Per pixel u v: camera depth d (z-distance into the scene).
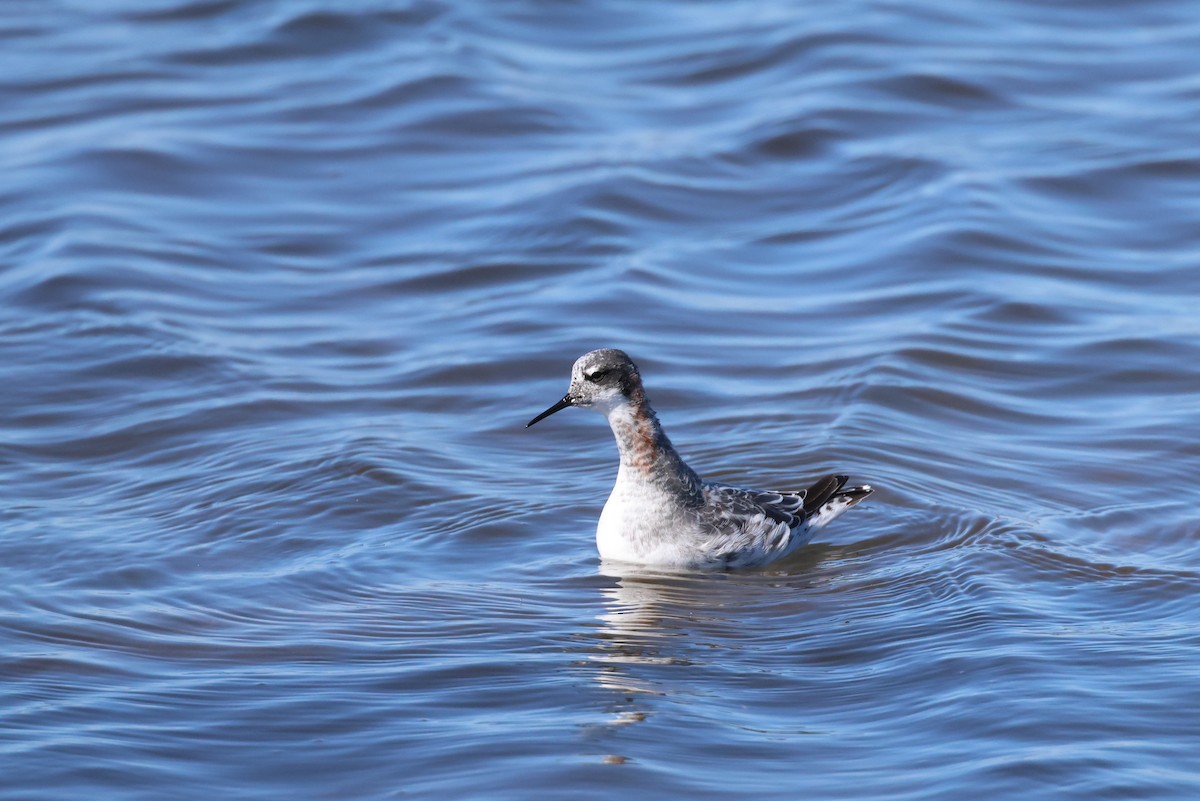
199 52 27.86
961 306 19.55
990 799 9.54
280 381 17.78
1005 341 18.70
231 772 10.09
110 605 12.82
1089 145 23.84
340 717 10.87
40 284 20.00
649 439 13.74
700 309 19.70
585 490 15.46
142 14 29.55
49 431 16.58
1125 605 12.68
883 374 17.73
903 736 10.45
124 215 22.17
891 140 24.20
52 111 25.53
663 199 22.55
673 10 29.50
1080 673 11.30
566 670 11.66
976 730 10.46
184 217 22.30
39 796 9.73
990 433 16.58
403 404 17.44
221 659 11.88
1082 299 19.70
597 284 20.31
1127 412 16.95
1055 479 15.40
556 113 25.39
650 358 18.44
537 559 14.02
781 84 26.22
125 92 26.27
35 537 14.08
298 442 16.30
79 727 10.68
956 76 25.94
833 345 18.67
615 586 13.42
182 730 10.67
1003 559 13.64
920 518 14.70
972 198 21.97
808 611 12.85
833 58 26.89
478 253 21.27
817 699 11.09
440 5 29.22
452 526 14.59
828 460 15.88
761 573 13.78
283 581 13.38
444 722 10.78
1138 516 14.52
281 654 11.97
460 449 16.38
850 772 9.95
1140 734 10.34
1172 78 26.17
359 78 26.66
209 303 19.88
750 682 11.42
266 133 24.86
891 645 12.02
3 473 15.57
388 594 13.17
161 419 16.83
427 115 25.38
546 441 16.69
